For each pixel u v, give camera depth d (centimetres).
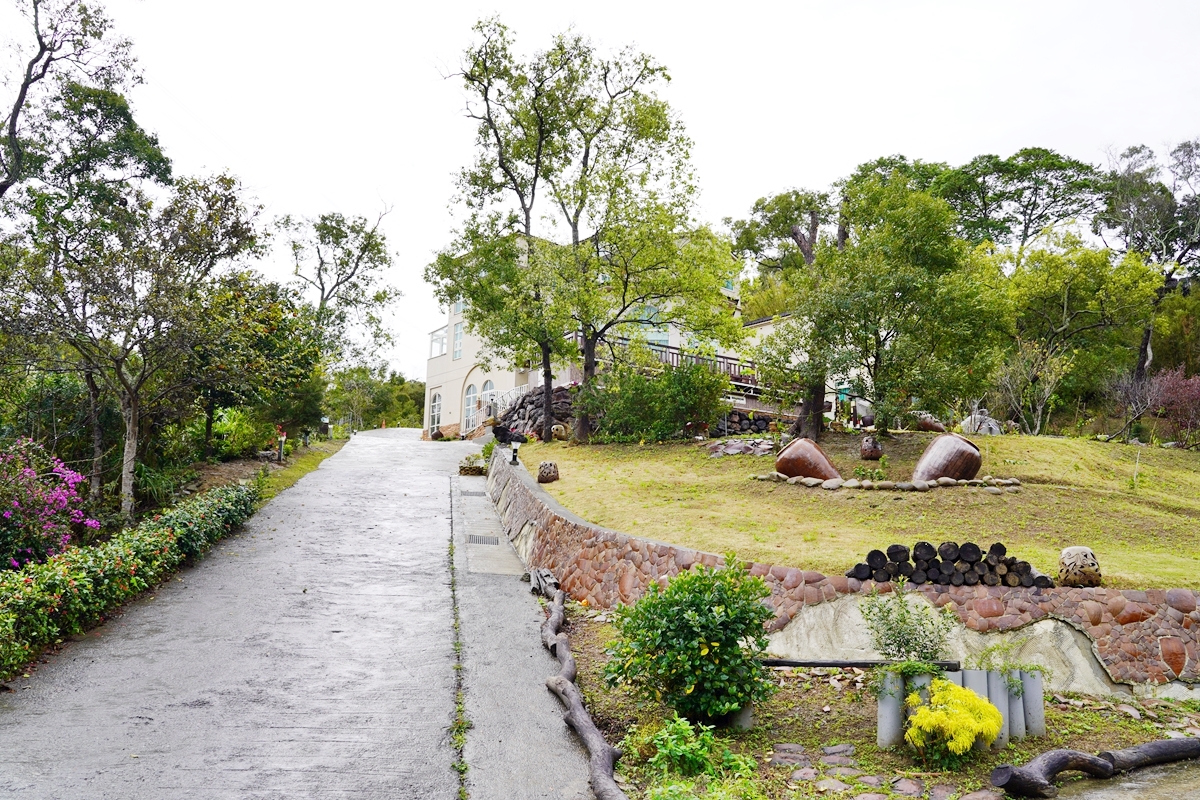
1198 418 2098
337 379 3950
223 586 1032
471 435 3077
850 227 1856
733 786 502
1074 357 2375
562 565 1116
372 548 1284
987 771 551
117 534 1159
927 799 506
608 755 569
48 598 780
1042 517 1132
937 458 1277
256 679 724
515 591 1081
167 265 1238
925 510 1151
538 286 1981
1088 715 664
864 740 608
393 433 4019
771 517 1149
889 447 1556
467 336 3338
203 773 536
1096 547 1005
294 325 2077
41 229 1575
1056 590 774
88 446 1498
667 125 2048
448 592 1059
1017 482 1273
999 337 1962
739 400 2353
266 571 1115
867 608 746
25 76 1836
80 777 518
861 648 775
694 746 553
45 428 1462
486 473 2078
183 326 1245
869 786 527
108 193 2084
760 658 695
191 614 912
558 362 2234
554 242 2056
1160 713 673
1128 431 2198
